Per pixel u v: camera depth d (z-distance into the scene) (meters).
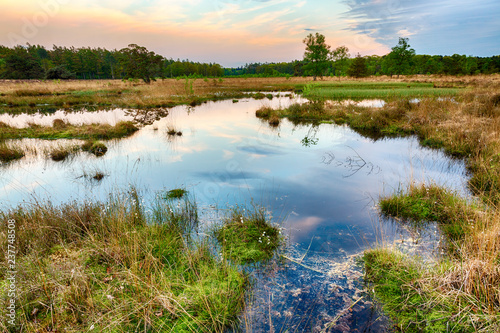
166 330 2.75
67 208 4.88
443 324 2.66
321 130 12.63
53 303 2.92
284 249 4.21
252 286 3.46
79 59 83.19
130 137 11.73
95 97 24.50
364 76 57.34
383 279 3.43
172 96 25.88
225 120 15.41
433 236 4.34
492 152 7.26
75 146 9.91
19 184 6.80
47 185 6.73
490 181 5.77
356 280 3.49
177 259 3.89
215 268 3.63
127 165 8.19
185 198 5.90
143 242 4.09
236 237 4.46
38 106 21.27
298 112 16.05
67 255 3.86
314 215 5.20
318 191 6.26
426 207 5.11
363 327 2.79
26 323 2.71
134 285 3.17
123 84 44.47
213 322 2.80
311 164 8.12
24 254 3.91
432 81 38.81
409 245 4.14
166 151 9.66
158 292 3.02
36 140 10.98
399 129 11.66
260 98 25.89
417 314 2.86
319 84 37.47
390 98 18.91
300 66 84.94
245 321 2.84
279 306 3.13
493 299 2.71
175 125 14.09
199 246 4.07
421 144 9.73
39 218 4.54
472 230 3.90
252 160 8.55
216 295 3.18
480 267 3.03
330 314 2.99
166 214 5.01
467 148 8.28
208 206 5.59
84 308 2.95
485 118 9.96
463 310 2.73
